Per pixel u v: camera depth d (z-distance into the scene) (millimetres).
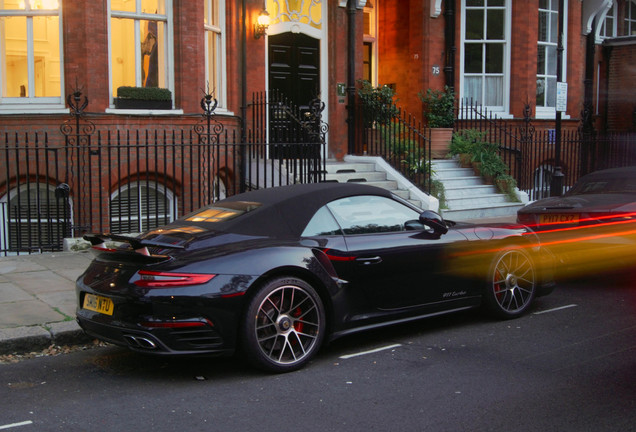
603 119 18938
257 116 11609
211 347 4602
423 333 5949
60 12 10008
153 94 10445
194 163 10961
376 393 4453
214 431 3867
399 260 5539
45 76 10227
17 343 5387
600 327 6070
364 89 13953
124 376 4891
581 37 17750
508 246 6320
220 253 4773
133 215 10664
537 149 15938
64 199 9156
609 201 7852
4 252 9266
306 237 5242
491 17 15656
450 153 14188
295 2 13398
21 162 10055
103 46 10102
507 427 3877
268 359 4773
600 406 4180
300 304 4945
